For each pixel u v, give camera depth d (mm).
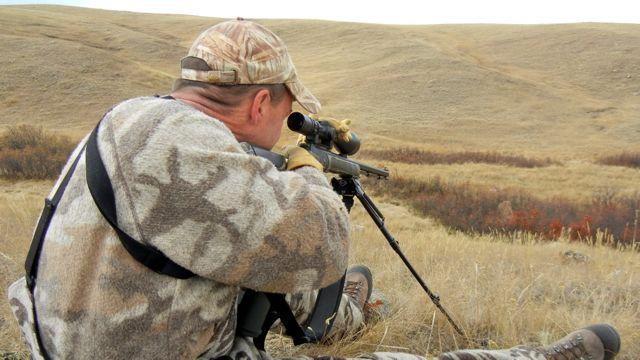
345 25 96750
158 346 1503
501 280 4094
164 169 1444
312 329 1979
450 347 3059
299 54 87625
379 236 8008
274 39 1721
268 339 2975
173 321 1512
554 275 4816
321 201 1654
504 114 59344
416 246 6793
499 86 66375
